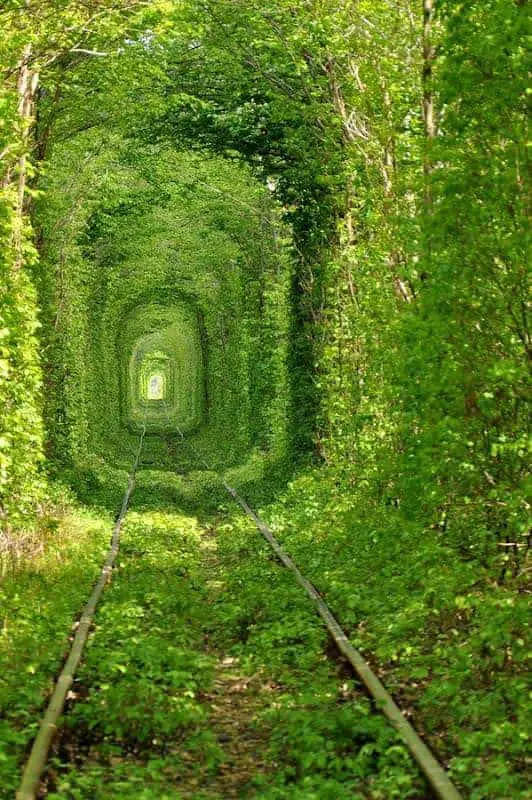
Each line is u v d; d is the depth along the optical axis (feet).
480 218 28.86
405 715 25.79
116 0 52.90
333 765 22.09
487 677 27.76
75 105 74.33
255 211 118.93
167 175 105.29
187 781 22.80
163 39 57.88
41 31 50.19
